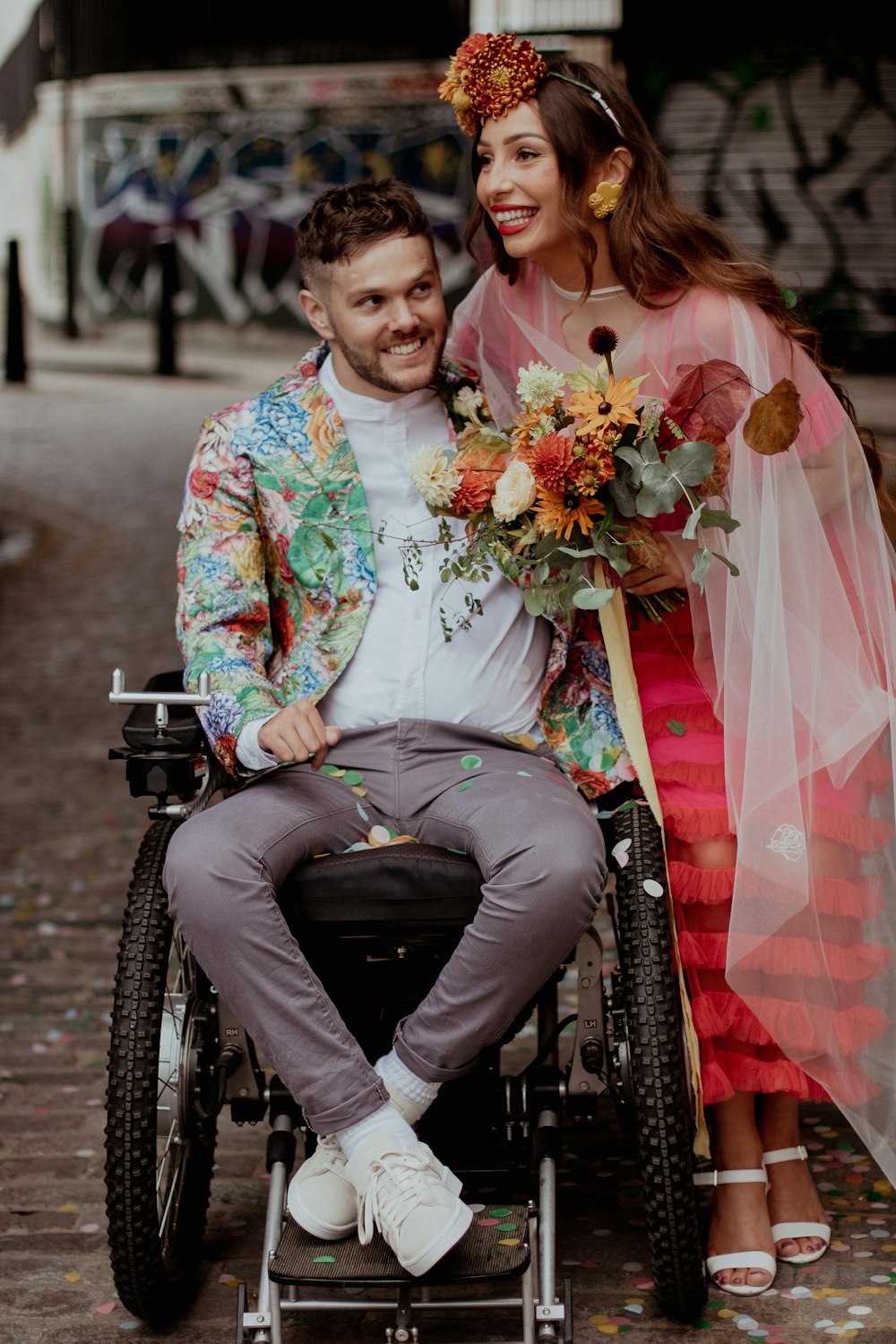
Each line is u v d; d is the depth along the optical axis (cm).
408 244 236
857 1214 258
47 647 699
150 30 1656
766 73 1156
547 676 250
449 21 1505
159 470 1077
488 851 217
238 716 228
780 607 232
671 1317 228
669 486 219
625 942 221
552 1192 218
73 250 1758
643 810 236
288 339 1622
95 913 418
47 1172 282
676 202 251
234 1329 231
